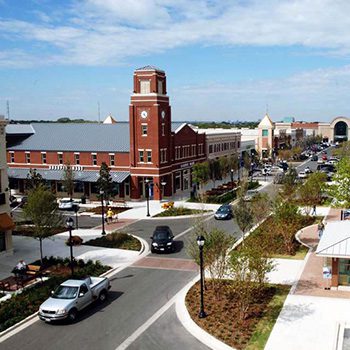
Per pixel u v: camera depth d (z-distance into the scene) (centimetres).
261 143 12669
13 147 6675
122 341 1962
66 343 1958
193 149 7031
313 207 4762
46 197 3120
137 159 5875
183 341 1945
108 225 4478
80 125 6931
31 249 3594
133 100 5806
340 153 11256
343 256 2428
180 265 3089
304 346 1855
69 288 2267
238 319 2134
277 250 3312
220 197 5838
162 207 5350
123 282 2755
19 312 2267
